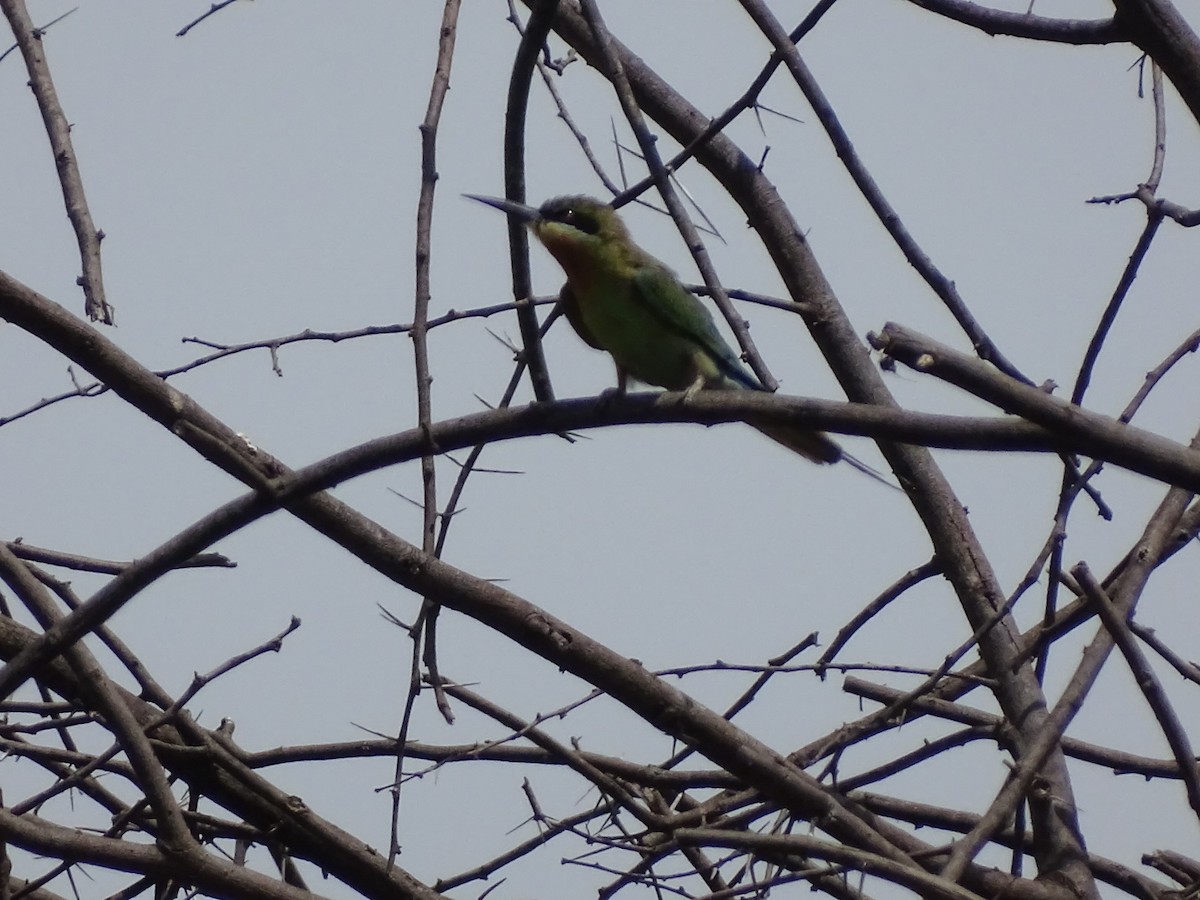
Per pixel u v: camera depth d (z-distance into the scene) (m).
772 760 10.59
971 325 9.84
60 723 10.59
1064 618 11.45
